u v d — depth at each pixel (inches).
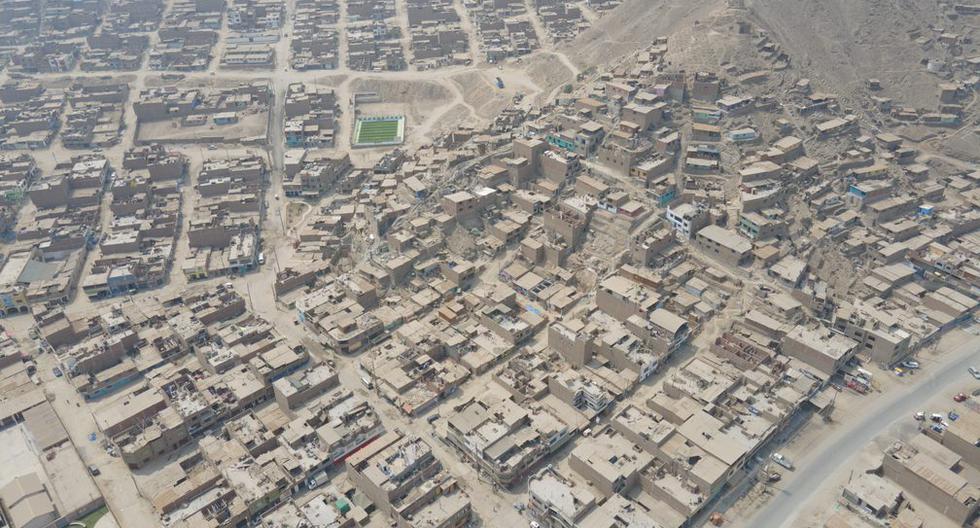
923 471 7416.3
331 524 7165.4
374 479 7445.9
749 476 7790.4
